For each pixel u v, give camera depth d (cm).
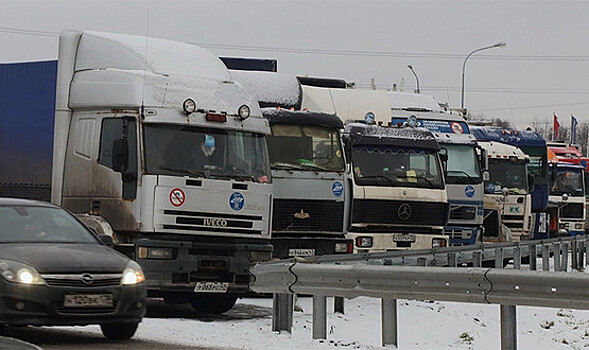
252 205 4600
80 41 4772
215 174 4522
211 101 4600
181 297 4791
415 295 3466
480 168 7388
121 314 3238
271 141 5547
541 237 9475
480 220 7356
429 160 6219
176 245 4394
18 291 3094
